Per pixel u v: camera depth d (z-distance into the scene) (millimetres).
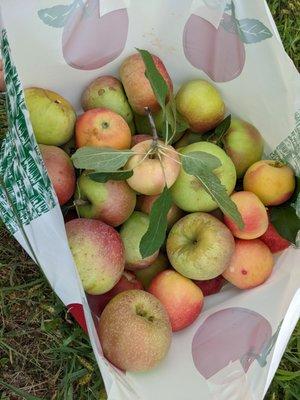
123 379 854
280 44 954
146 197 1016
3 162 981
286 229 1010
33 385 1059
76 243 903
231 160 1036
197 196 982
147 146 931
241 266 991
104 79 1053
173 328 966
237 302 992
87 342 1087
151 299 915
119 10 1001
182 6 1013
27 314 1098
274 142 1070
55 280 853
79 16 975
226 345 934
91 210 971
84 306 779
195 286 981
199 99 1040
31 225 856
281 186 1019
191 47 1062
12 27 944
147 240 868
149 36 1054
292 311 781
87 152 902
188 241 976
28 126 776
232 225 996
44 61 1008
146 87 1021
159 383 898
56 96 1011
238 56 1026
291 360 1133
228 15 992
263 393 796
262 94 1034
